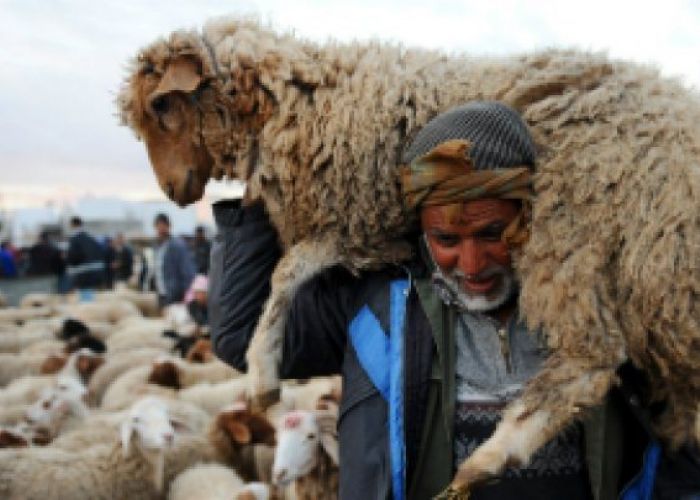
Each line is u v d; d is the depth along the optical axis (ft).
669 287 5.22
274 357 6.66
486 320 5.94
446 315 5.97
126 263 67.72
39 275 68.64
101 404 25.18
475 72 6.56
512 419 5.49
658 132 5.52
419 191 5.57
